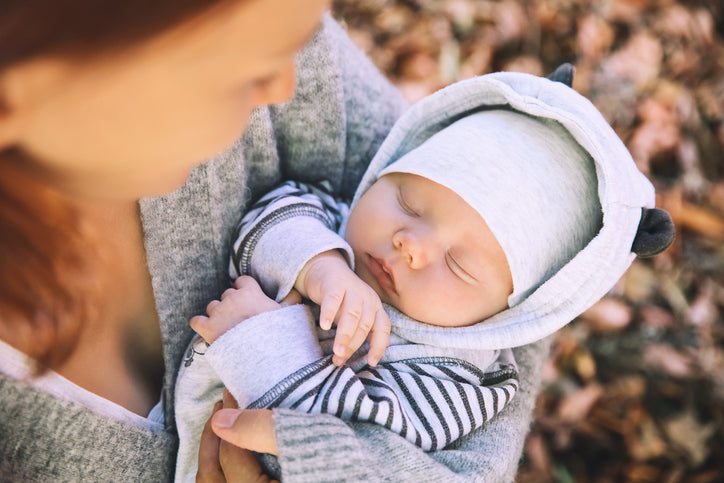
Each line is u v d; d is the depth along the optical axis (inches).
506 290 41.3
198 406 36.3
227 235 38.7
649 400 72.0
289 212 39.6
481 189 40.3
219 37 15.2
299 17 16.5
